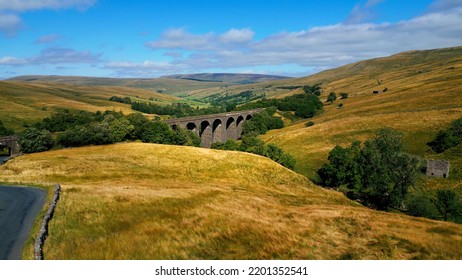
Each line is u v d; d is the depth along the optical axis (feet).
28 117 523.29
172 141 330.95
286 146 357.41
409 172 192.75
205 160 242.99
